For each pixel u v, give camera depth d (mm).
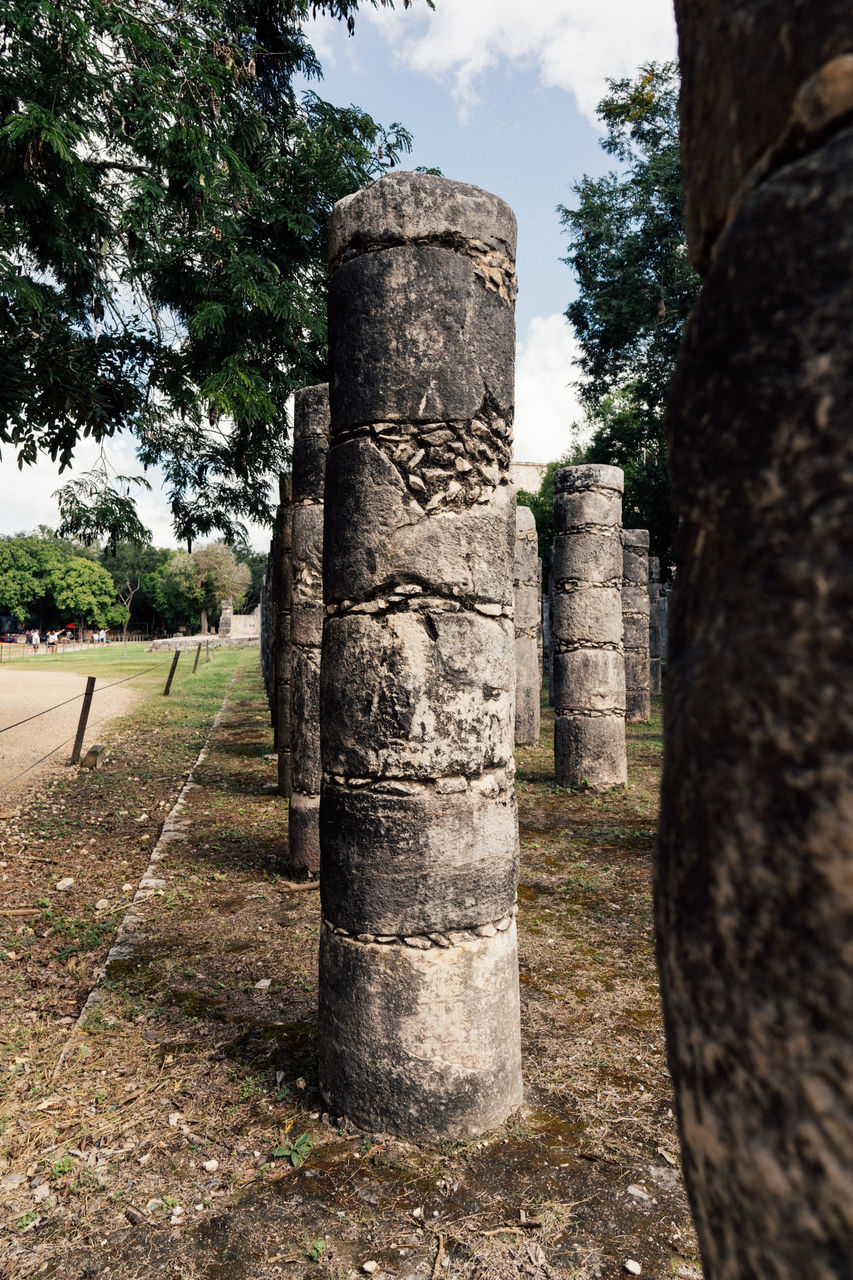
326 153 7977
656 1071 3705
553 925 5555
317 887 6293
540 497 27922
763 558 642
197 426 7934
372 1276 2525
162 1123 3320
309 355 7824
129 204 6688
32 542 58938
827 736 562
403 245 3242
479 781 3336
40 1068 3756
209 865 6879
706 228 817
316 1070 3717
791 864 584
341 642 3385
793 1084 569
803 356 614
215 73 6344
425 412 3254
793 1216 563
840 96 591
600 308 17875
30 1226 2766
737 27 716
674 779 761
